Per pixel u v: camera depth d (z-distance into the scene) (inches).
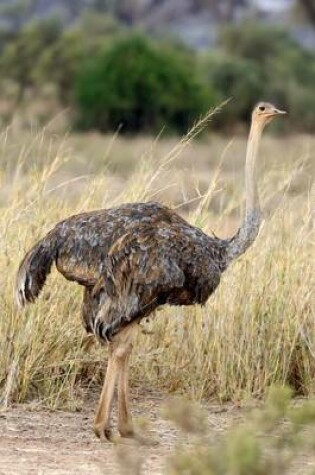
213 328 1322.6
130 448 1124.5
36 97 5871.1
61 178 1742.1
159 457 1098.1
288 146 3912.4
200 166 3309.5
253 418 936.3
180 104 5014.8
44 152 1774.1
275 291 1338.6
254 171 1184.8
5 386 1256.2
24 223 1336.1
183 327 1328.7
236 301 1328.7
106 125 5024.6
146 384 1330.0
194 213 1405.0
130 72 5019.7
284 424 1095.6
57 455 1093.1
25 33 6412.4
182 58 5639.8
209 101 5093.5
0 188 1428.4
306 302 1342.3
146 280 1118.4
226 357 1310.3
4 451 1099.3
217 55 6555.1
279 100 5782.5
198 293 1149.1
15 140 2132.1
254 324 1323.8
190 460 874.8
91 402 1280.8
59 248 1138.7
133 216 1135.0
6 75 6156.5
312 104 5816.9
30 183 1444.4
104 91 5019.7
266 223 1396.4
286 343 1321.4
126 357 1144.8
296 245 1374.3
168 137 4611.2
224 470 860.6
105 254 1120.8
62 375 1282.0
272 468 869.8
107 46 5565.9
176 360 1325.0
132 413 1239.5
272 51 7760.8
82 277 1131.9
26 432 1167.6
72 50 6102.4
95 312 1129.4
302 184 1604.3
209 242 1154.0
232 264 1346.0
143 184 1389.0
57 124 4714.6
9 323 1275.8
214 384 1312.7
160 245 1121.4
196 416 1001.5
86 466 1058.7
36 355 1270.9
